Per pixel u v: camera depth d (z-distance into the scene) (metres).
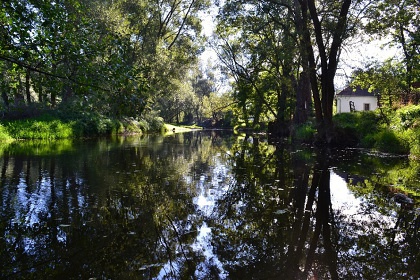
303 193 7.02
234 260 3.85
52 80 6.99
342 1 15.22
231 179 8.42
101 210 5.48
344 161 11.81
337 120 21.62
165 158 12.29
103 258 3.79
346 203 6.26
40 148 14.00
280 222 5.20
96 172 8.67
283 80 22.69
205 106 67.06
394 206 6.08
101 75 6.72
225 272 3.53
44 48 6.75
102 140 20.08
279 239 4.53
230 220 5.29
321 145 17.36
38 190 6.57
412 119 14.91
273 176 8.90
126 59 7.18
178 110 67.25
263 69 24.97
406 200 6.34
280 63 22.83
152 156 12.70
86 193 6.45
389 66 17.47
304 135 20.31
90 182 7.42
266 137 29.45
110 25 21.23
